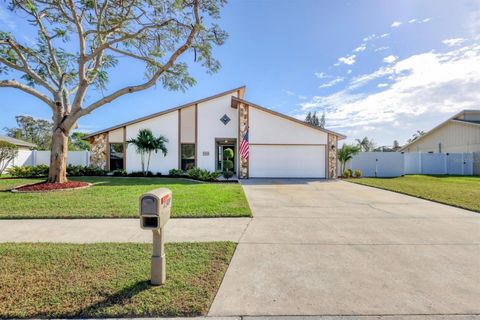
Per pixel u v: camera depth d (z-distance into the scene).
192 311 2.25
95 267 3.09
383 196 8.77
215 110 16.42
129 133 16.22
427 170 20.75
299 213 6.19
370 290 2.64
